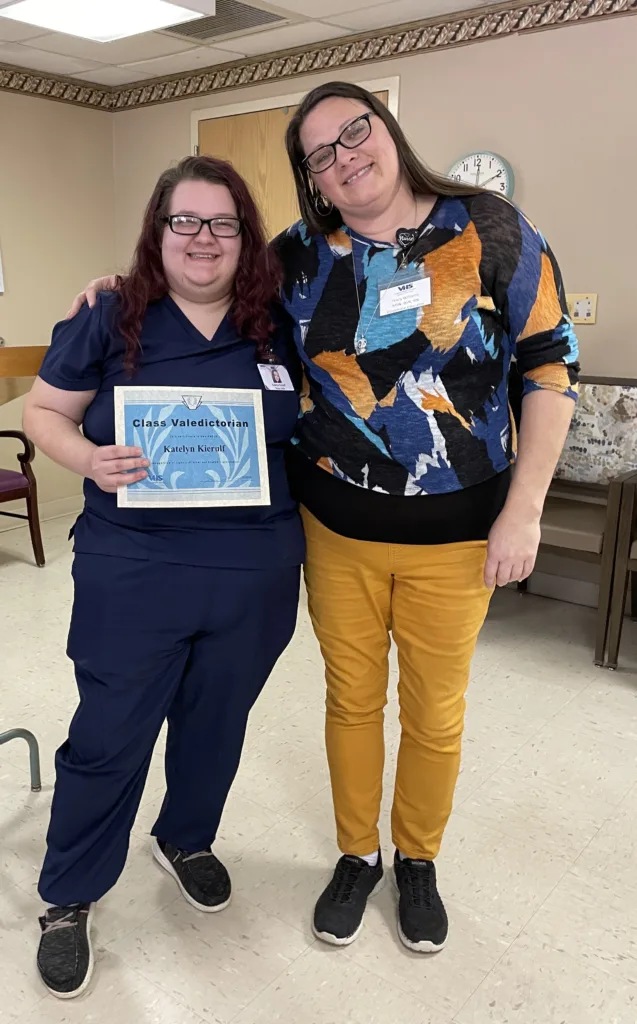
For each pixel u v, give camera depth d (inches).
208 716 62.3
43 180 176.7
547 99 127.2
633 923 67.1
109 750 57.1
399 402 53.2
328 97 50.7
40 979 60.3
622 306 127.3
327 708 65.4
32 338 181.2
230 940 64.4
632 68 118.6
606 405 125.8
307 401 58.1
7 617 130.9
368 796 65.5
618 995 59.9
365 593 59.6
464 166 137.2
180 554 55.2
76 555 56.7
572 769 89.4
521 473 54.8
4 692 105.3
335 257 53.9
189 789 66.1
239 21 135.3
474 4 127.4
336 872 67.2
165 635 56.3
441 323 51.3
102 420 54.3
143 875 71.9
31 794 82.9
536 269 52.1
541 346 53.6
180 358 54.7
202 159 53.6
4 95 166.1
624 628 129.0
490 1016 57.7
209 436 54.3
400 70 141.7
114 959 62.4
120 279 55.6
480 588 58.3
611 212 125.1
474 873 72.6
